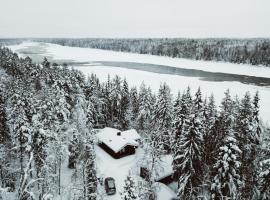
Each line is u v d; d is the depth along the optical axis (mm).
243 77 135875
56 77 59938
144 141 45125
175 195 34312
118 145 43500
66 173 35562
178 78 130375
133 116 64500
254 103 41625
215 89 106688
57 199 27297
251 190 28125
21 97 39750
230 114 43406
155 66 175500
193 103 47812
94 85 58469
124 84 64188
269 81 124938
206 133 35156
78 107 46188
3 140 36750
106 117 60656
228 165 24344
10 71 96625
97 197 30484
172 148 41906
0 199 21547
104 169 40281
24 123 31609
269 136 42750
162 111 49781
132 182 22219
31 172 32281
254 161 34281
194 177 29500
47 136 29391
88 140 30891
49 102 36344
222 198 24312
